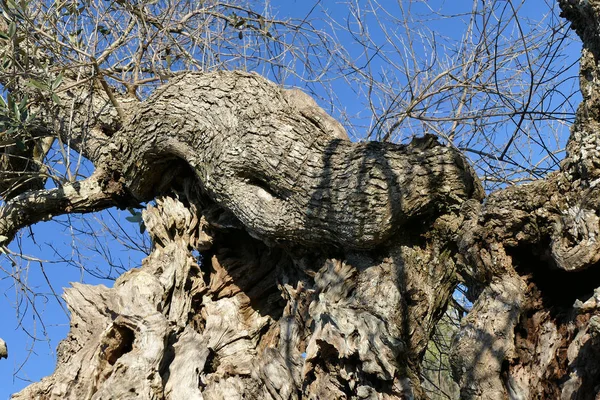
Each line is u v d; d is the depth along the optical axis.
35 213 4.42
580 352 2.57
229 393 3.30
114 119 4.53
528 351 2.79
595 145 2.59
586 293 2.83
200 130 3.58
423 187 3.05
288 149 3.31
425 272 3.21
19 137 4.63
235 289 3.86
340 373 3.02
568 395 2.56
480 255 2.90
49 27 4.68
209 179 3.56
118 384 3.04
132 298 3.44
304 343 3.41
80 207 4.37
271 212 3.37
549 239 2.79
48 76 4.13
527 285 2.90
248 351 3.55
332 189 3.16
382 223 3.05
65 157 4.54
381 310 3.06
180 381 3.23
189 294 3.75
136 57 4.83
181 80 3.77
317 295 3.29
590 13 2.78
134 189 4.13
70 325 3.55
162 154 3.83
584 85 2.78
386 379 2.91
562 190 2.71
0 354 3.59
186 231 3.90
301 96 3.71
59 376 3.25
